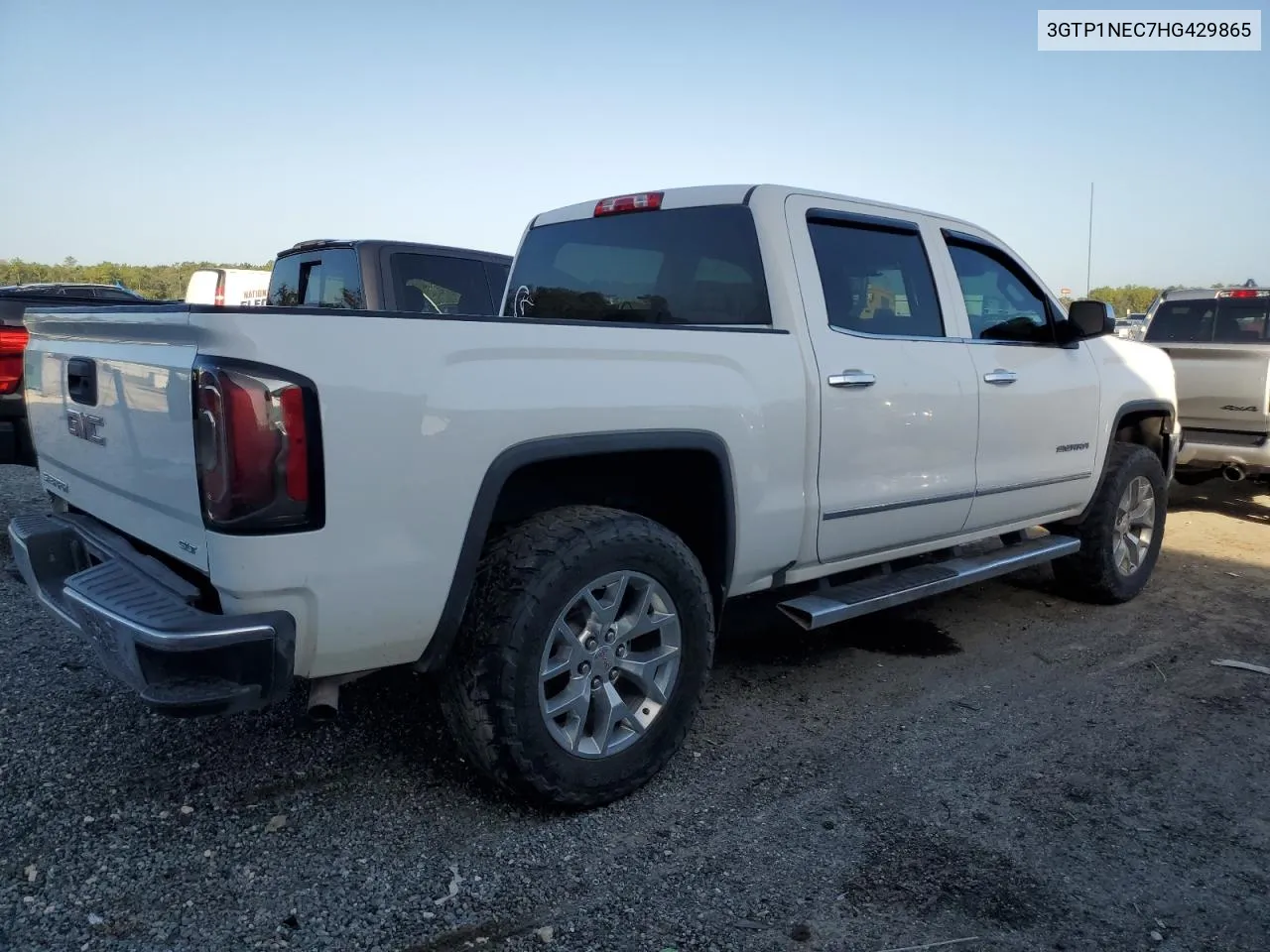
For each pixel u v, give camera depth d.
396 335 2.58
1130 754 3.61
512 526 3.01
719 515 3.39
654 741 3.17
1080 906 2.64
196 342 2.44
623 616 3.12
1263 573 6.39
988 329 4.65
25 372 3.75
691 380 3.24
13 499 7.38
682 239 4.08
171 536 2.66
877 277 4.15
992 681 4.34
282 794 3.11
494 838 2.90
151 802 3.03
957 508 4.39
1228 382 7.75
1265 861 2.90
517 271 4.92
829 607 3.76
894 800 3.21
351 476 2.49
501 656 2.79
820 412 3.67
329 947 2.39
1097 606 5.55
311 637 2.54
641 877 2.73
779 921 2.55
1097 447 5.18
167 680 2.38
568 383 2.91
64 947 2.35
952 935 2.50
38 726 3.51
